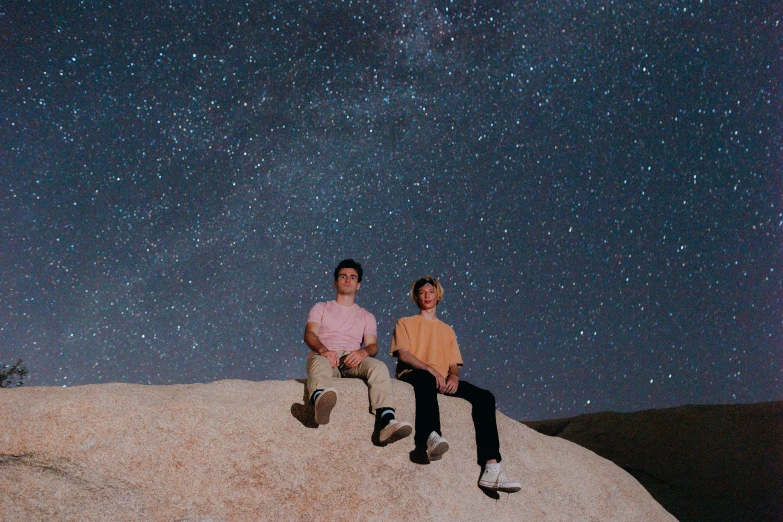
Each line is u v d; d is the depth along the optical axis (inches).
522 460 154.6
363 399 139.9
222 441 124.4
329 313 154.1
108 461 116.3
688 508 200.8
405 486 133.4
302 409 135.2
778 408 234.4
